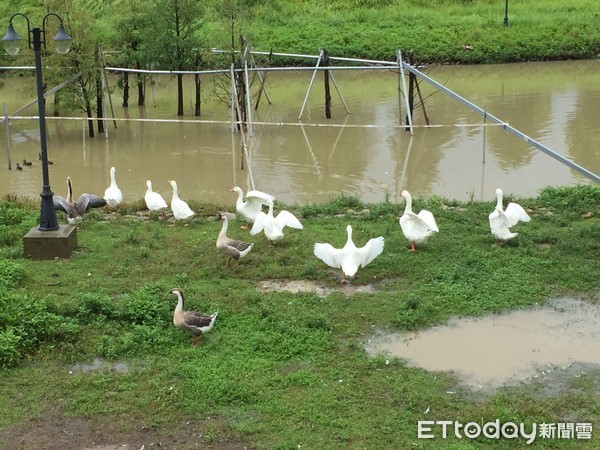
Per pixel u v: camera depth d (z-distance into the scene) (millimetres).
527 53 38156
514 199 16500
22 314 10398
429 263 12836
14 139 24469
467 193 18109
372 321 10930
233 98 23875
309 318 10734
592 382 9391
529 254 13227
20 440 8242
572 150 21828
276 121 26469
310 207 16219
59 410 8781
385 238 14031
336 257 12070
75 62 24016
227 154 22375
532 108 27406
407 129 24906
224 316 10953
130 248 13703
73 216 14531
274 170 20578
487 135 23859
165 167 21062
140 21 28078
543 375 9578
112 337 10297
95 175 20344
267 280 12430
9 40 13062
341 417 8547
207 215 15906
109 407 8805
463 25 40438
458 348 10250
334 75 36031
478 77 34500
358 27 40062
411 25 40625
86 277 12430
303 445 8055
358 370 9570
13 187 19172
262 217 13508
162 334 10398
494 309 11344
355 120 26391
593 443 8117
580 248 13320
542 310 11359
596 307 11445
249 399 8891
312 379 9312
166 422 8516
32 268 12789
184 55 27188
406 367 9695
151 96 31406
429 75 34781
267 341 10172
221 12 27484
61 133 25344
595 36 39000
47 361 9820
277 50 37250
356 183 19250
